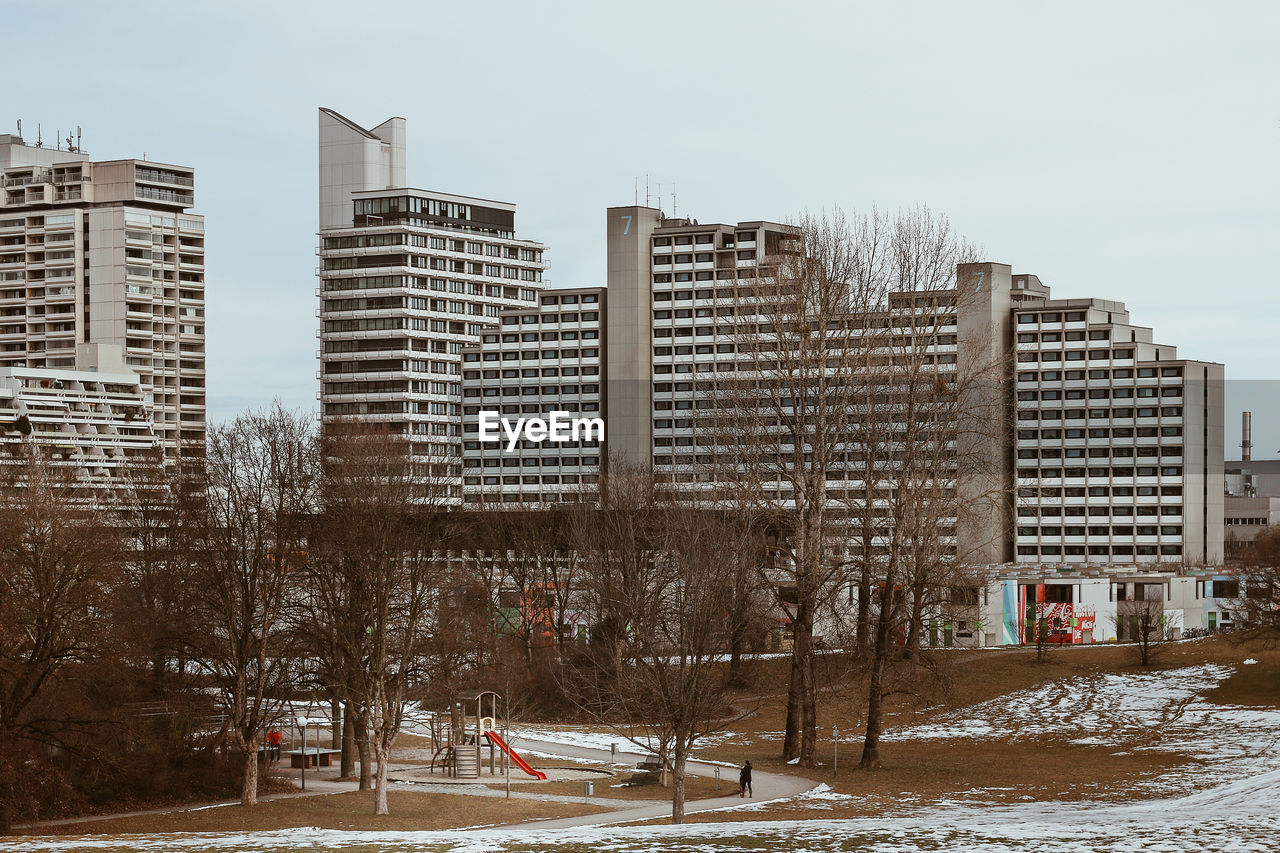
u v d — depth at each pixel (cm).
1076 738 10225
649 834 5228
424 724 10638
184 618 9000
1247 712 10788
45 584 7256
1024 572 17138
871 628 9631
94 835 6506
